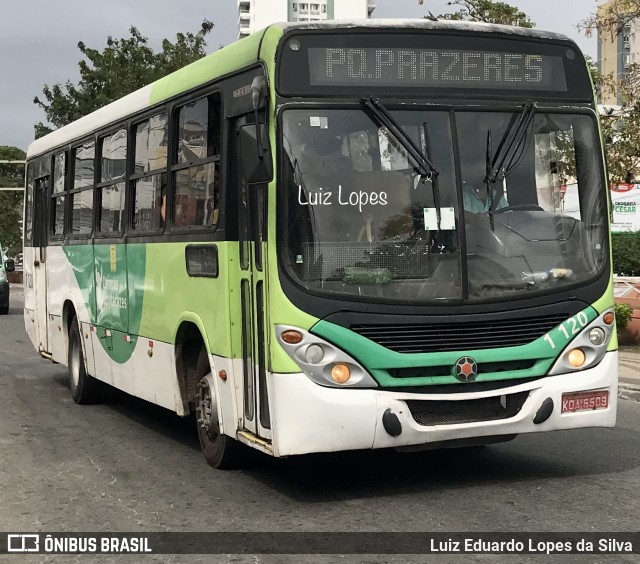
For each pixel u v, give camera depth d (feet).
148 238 29.66
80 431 32.99
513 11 59.26
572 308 22.61
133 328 31.30
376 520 20.79
